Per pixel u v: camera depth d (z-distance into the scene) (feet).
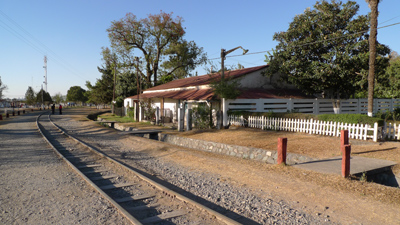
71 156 35.99
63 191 21.11
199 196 20.61
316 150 34.60
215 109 65.46
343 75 61.00
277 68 71.92
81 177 25.22
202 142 48.34
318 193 20.06
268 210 17.61
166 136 59.82
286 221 15.97
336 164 27.48
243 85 74.49
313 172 25.13
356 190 20.13
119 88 168.25
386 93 98.68
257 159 36.83
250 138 46.37
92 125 84.69
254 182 23.77
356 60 59.52
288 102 70.03
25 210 17.34
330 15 63.26
